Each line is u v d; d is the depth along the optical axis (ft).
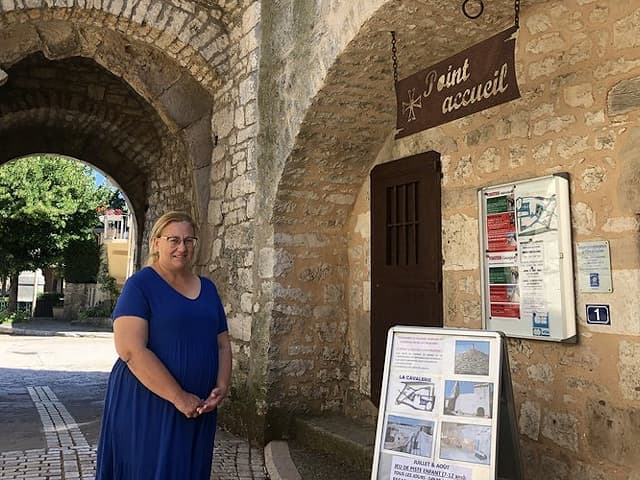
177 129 19.98
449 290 12.51
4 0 15.83
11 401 20.27
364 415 15.49
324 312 16.31
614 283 9.10
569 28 10.02
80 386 24.53
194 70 18.85
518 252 10.66
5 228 61.72
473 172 12.03
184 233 8.03
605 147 9.37
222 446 15.11
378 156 15.52
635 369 8.73
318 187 15.88
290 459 13.71
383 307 14.52
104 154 30.76
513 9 10.57
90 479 11.44
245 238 17.08
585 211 9.61
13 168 60.08
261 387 15.55
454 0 10.36
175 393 7.29
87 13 16.89
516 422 8.16
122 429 7.45
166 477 7.26
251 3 17.12
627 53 9.15
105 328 60.29
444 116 10.31
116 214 80.84
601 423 9.18
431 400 8.20
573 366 9.67
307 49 14.08
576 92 9.88
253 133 16.80
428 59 12.62
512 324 10.66
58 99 26.94
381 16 11.04
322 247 16.47
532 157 10.65
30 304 77.66
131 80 19.48
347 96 13.74
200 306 7.95
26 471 11.84
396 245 14.26
